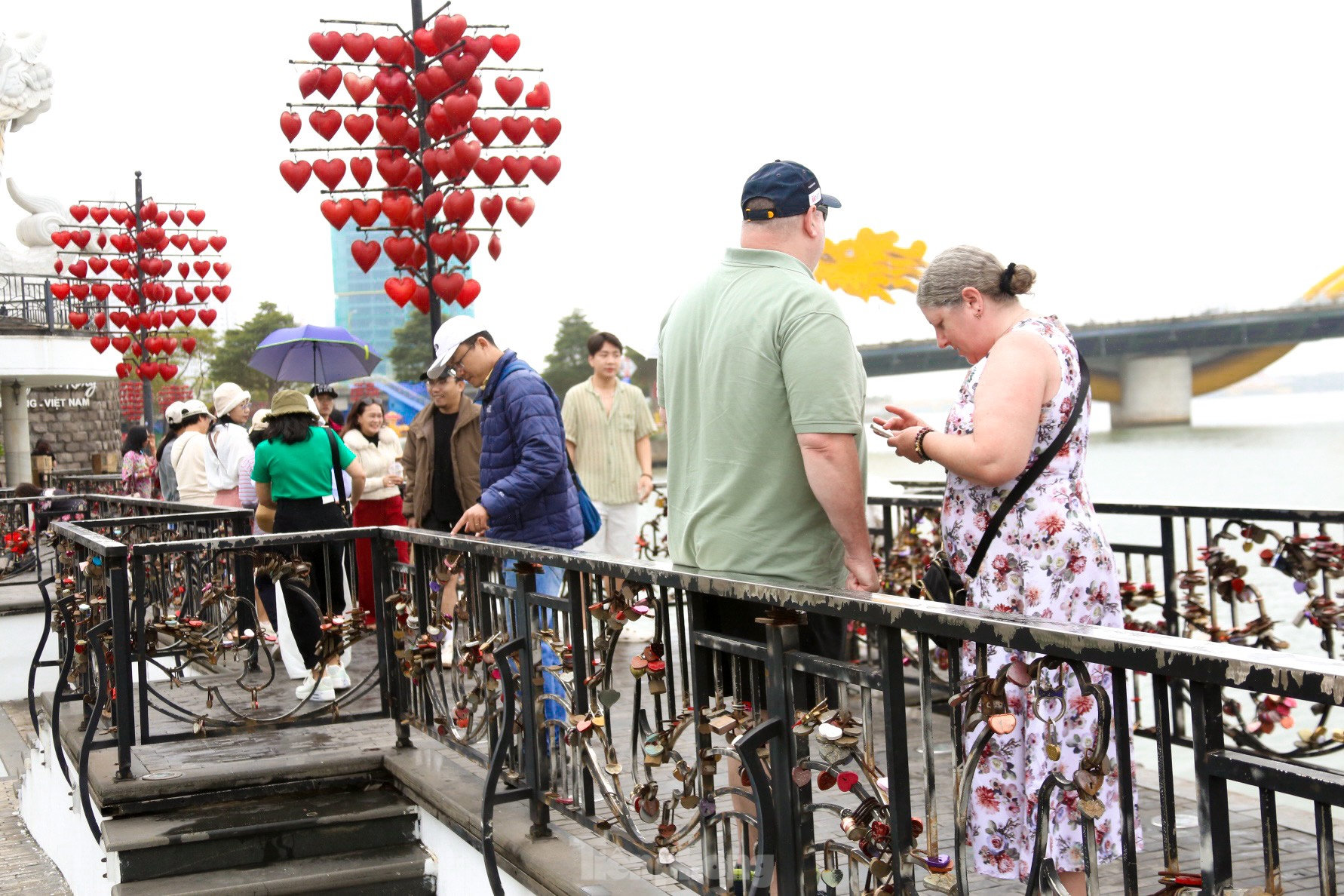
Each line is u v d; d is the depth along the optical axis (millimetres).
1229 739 4258
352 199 5930
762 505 2867
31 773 6488
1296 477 35875
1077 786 1878
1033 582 2666
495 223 5926
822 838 3303
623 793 3523
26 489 12656
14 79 24078
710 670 2816
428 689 4492
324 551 4844
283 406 6012
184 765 4539
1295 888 3133
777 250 2939
